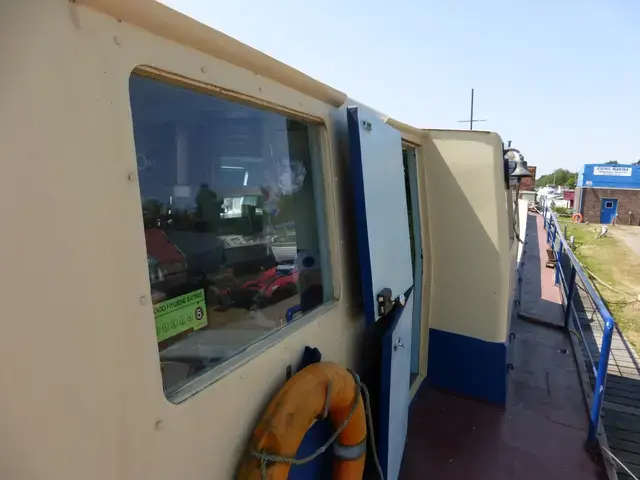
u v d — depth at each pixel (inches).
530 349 194.7
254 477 55.1
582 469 116.3
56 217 35.9
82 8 37.9
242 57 57.0
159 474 46.4
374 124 91.7
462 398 148.1
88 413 38.8
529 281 326.3
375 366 106.5
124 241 41.9
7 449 33.2
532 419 137.8
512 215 212.2
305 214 81.7
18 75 33.4
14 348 33.2
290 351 69.7
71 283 37.1
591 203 1357.0
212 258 60.7
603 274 534.9
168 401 47.4
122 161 41.7
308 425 62.4
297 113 73.4
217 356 59.9
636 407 168.1
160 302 52.3
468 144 137.1
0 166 32.3
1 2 32.6
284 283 75.7
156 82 48.9
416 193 144.3
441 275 147.4
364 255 83.4
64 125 36.4
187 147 55.6
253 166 67.9
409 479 111.6
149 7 42.4
